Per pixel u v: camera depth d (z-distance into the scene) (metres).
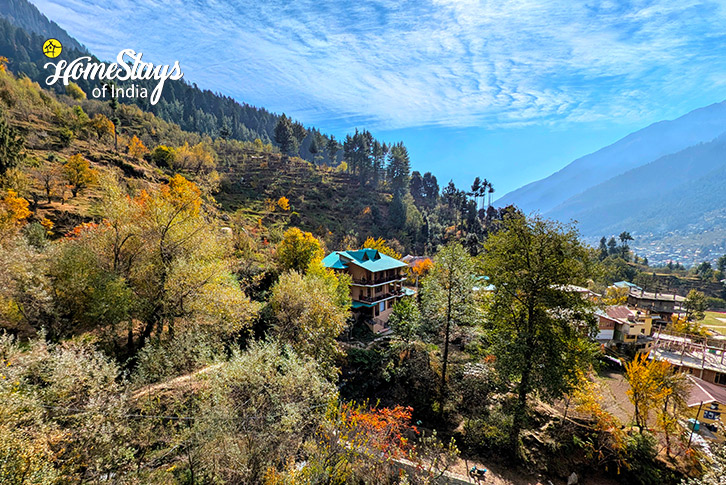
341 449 17.16
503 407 26.52
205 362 18.48
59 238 42.06
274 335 26.48
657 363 27.16
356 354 31.02
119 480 12.20
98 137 85.75
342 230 97.88
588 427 25.39
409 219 117.31
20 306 19.72
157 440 14.88
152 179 74.94
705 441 26.66
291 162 145.88
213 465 13.67
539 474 22.30
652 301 67.12
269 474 13.92
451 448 23.92
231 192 101.19
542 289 23.44
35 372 13.93
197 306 22.84
